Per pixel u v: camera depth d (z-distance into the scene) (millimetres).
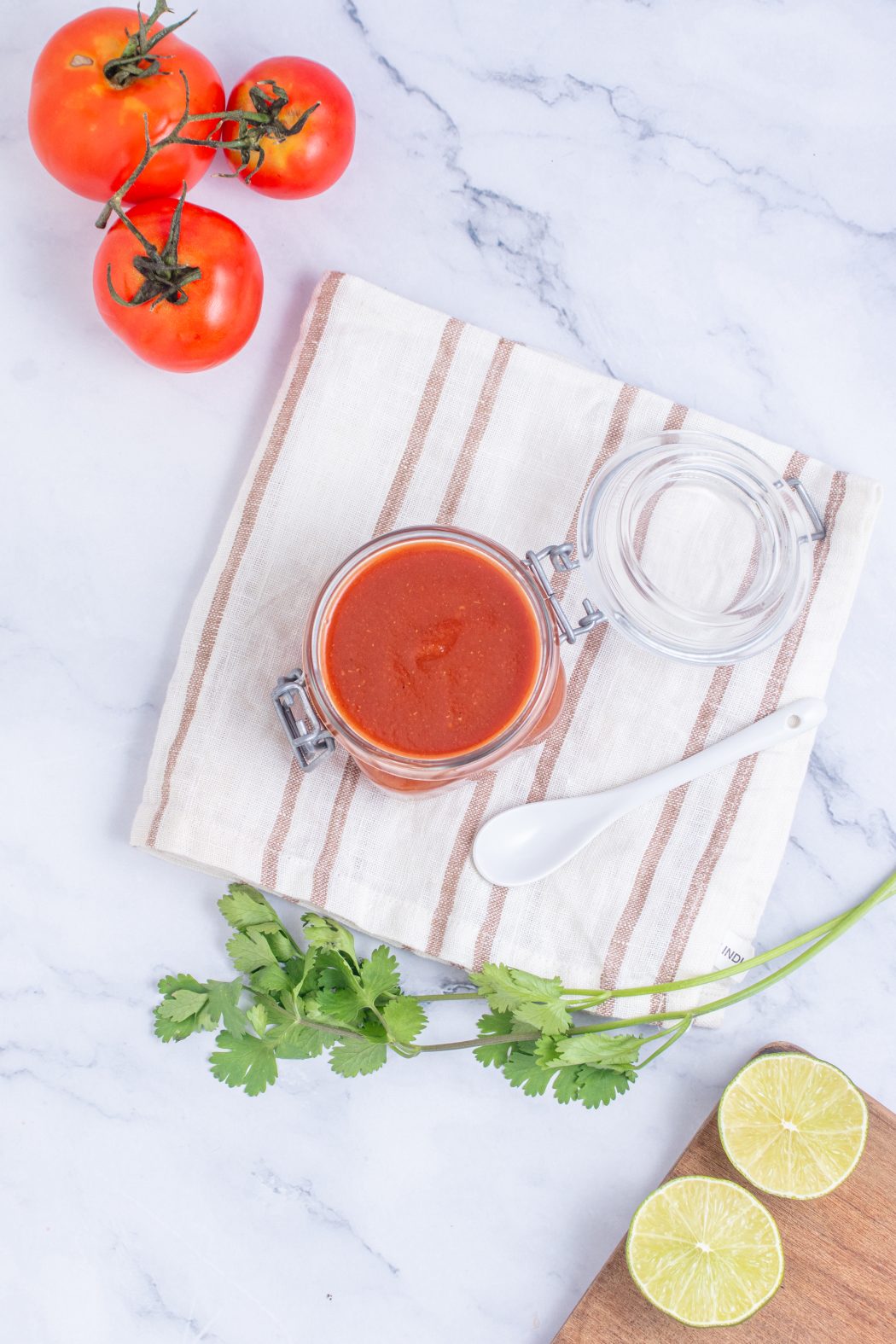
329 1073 838
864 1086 840
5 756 833
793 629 822
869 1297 820
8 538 833
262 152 773
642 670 822
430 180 840
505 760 788
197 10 831
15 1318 831
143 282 768
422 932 818
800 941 822
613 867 822
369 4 836
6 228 831
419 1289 834
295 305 838
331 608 753
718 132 843
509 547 825
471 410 821
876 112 844
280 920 831
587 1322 816
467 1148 836
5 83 828
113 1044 835
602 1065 800
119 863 834
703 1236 805
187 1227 835
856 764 842
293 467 818
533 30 839
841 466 844
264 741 816
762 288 844
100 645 834
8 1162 833
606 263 843
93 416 833
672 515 808
